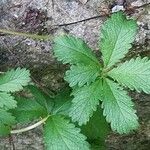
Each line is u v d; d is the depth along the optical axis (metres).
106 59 0.19
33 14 0.22
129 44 0.19
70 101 0.21
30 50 0.22
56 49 0.19
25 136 0.25
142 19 0.22
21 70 0.20
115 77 0.19
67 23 0.22
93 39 0.22
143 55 0.22
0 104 0.19
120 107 0.19
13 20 0.22
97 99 0.19
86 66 0.19
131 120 0.18
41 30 0.22
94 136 0.21
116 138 0.26
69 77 0.19
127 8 0.22
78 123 0.19
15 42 0.22
